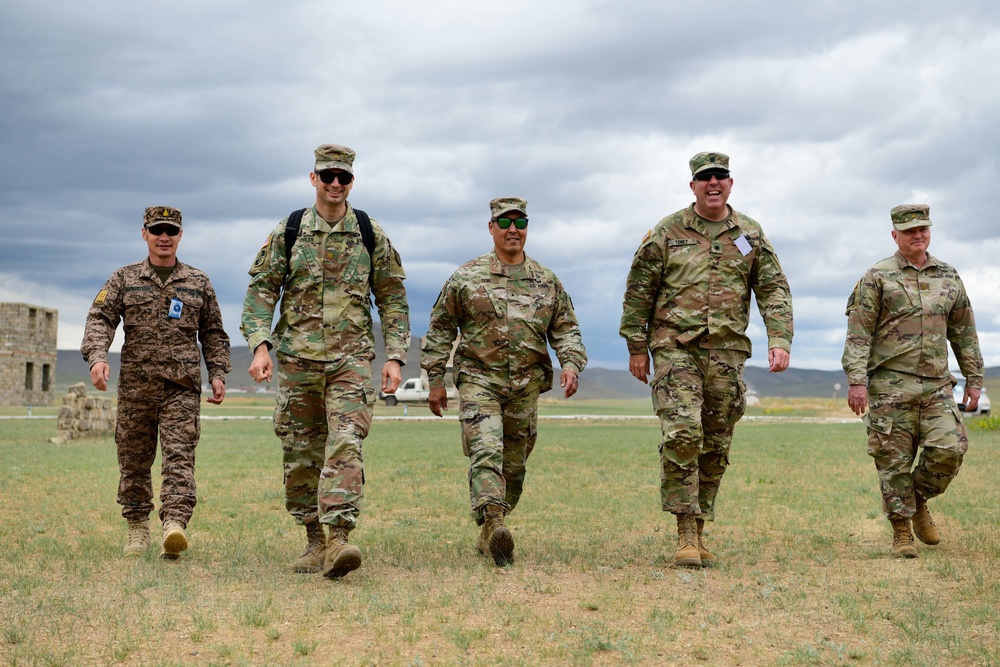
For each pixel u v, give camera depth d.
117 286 7.22
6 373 77.19
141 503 7.38
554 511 9.91
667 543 7.79
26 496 10.82
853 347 7.39
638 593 5.72
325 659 4.31
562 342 7.26
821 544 7.71
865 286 7.43
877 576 6.25
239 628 4.79
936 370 7.31
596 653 4.48
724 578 6.23
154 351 7.14
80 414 22.19
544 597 5.56
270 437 23.12
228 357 7.53
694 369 6.83
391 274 6.60
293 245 6.37
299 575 6.23
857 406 7.31
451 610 5.18
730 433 7.05
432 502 10.59
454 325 7.24
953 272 7.50
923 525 7.53
